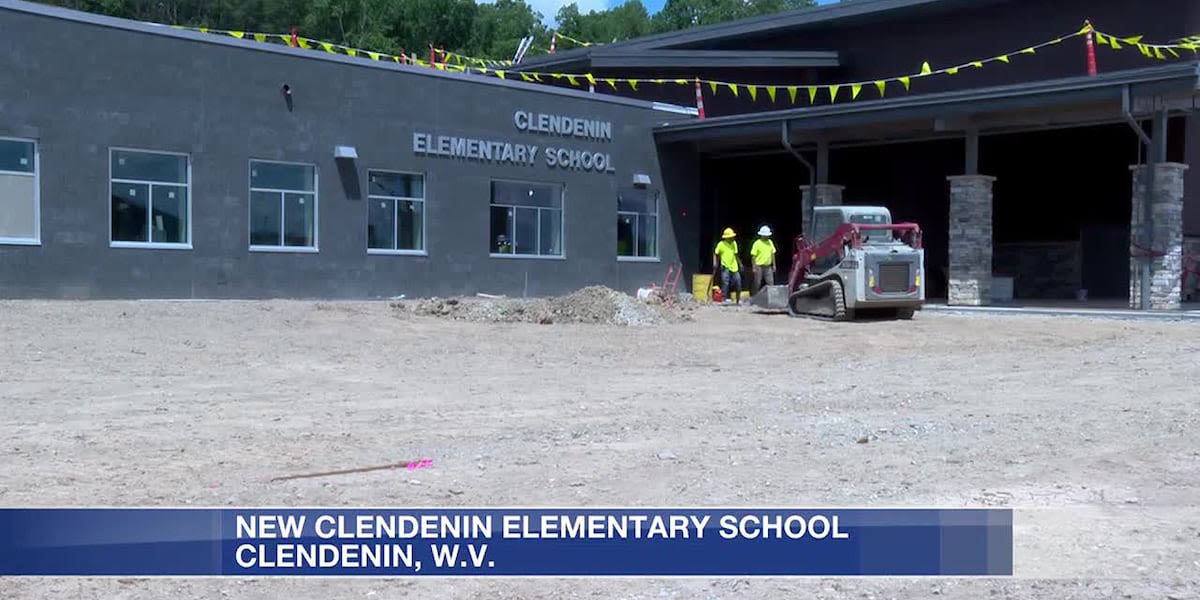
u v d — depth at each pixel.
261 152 25.56
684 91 38.69
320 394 14.48
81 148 22.83
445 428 11.84
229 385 15.09
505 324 23.11
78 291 22.86
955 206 28.80
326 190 26.73
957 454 10.34
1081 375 16.02
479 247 29.75
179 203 24.47
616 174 33.00
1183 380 15.12
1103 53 32.03
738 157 37.97
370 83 27.47
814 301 25.70
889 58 36.69
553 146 31.39
